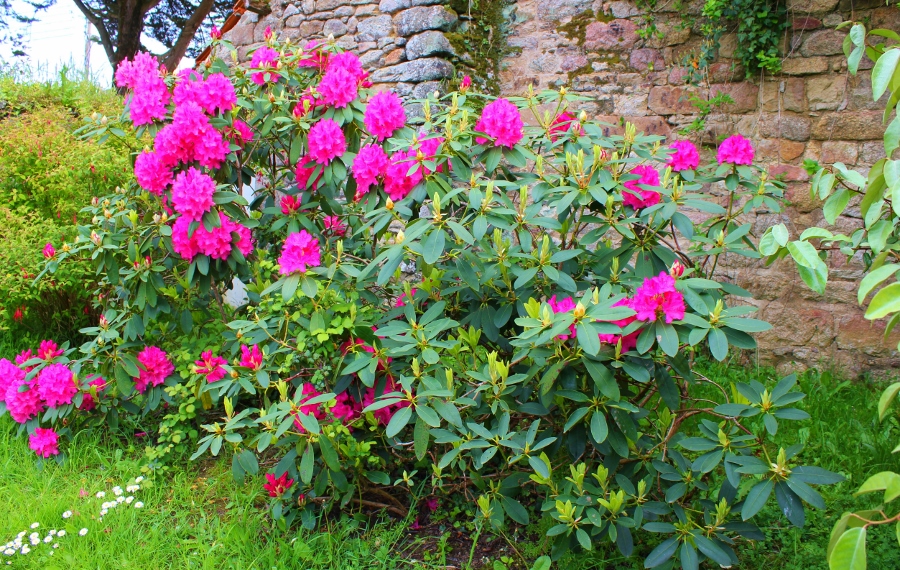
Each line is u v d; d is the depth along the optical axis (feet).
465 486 9.31
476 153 9.75
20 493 10.10
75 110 20.54
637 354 7.29
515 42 17.76
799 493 6.68
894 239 8.21
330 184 11.16
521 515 8.10
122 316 11.53
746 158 10.72
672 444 8.38
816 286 6.21
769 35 14.46
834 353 14.53
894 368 13.98
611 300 6.95
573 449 8.04
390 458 9.89
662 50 15.92
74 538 8.93
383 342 8.72
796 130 14.64
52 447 11.08
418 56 16.83
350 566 8.48
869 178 6.05
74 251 11.46
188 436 11.76
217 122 11.18
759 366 15.02
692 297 7.02
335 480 8.87
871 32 6.80
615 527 7.45
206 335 13.04
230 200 10.45
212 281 11.80
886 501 4.68
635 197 9.16
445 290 9.29
